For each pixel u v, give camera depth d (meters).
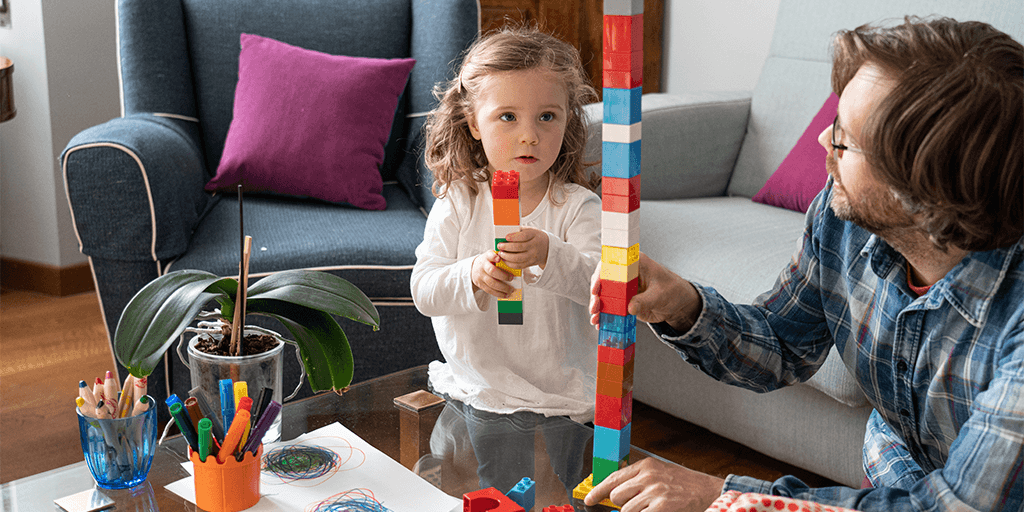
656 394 1.78
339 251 1.62
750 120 2.15
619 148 0.74
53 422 1.86
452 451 0.98
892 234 0.74
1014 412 0.63
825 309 0.97
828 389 1.38
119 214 1.57
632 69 0.71
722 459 1.74
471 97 1.18
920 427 0.87
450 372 1.18
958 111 0.60
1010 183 0.62
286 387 1.61
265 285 1.00
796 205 1.90
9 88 1.95
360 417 1.06
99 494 0.88
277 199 1.98
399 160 2.10
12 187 2.70
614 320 0.79
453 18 2.01
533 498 0.86
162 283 0.96
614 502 0.81
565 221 1.23
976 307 0.75
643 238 1.73
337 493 0.87
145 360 0.89
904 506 0.67
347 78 1.93
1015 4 1.65
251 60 1.97
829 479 1.64
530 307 1.17
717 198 2.11
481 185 1.25
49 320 2.51
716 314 0.91
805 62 2.06
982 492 0.63
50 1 2.53
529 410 1.09
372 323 0.97
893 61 0.64
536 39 1.16
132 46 1.98
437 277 1.13
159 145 1.66
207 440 0.82
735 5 2.81
